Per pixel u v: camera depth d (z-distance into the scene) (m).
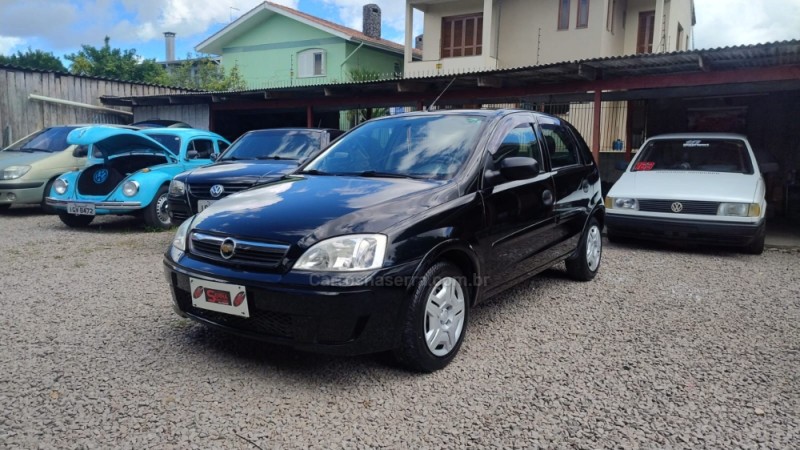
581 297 5.13
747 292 5.36
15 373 3.33
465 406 3.03
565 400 3.12
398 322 3.17
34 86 13.91
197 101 14.78
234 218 3.41
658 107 12.99
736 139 8.04
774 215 11.14
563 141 5.39
